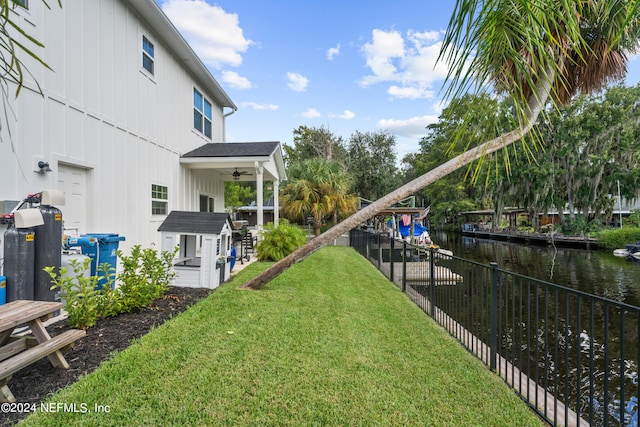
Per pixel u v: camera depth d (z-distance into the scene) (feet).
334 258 32.81
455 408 7.54
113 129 19.63
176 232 17.61
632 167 67.00
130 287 12.25
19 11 13.34
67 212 16.34
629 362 15.08
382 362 9.55
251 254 32.63
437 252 15.93
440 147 102.89
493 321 9.93
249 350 9.65
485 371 9.66
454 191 105.91
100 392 7.15
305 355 9.59
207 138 35.60
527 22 5.25
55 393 7.12
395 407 7.35
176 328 10.94
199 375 8.10
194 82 32.04
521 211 99.30
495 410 7.57
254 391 7.59
